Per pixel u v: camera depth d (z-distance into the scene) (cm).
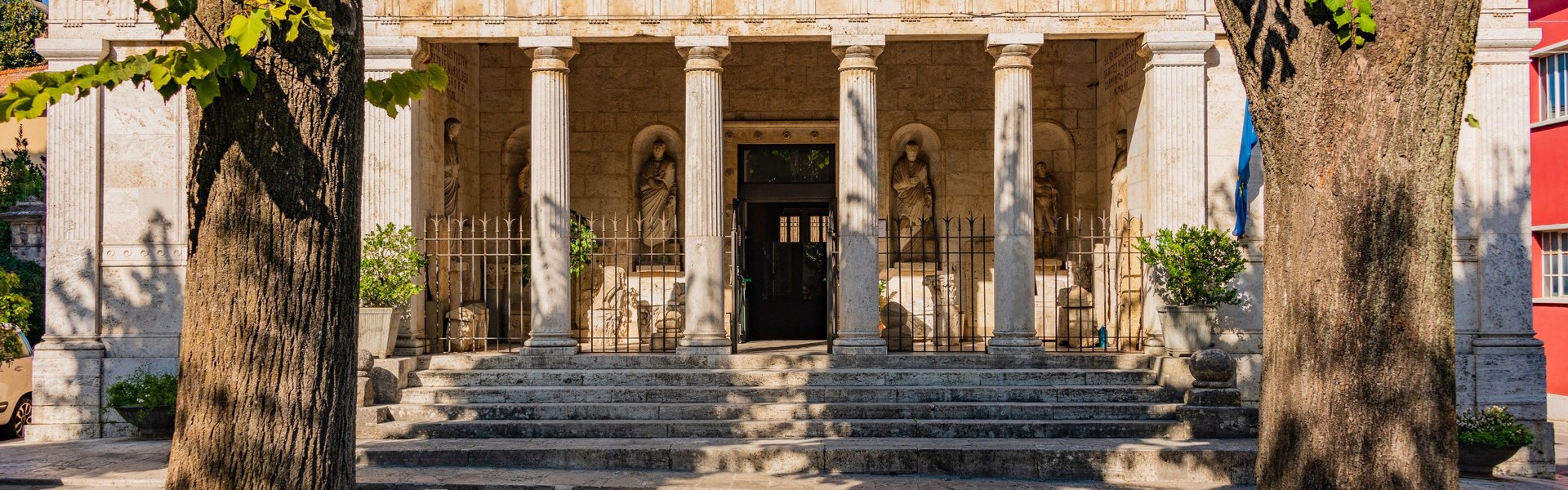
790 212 2195
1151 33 1664
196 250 565
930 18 1673
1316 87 597
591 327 1786
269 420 552
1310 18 597
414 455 1380
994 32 1670
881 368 1655
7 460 1437
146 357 1692
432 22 1681
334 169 579
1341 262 589
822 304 2180
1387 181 584
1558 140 2209
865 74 1675
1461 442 1452
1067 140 2080
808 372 1622
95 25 1681
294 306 560
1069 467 1353
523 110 2106
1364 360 585
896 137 2120
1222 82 1691
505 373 1628
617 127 2125
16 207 2750
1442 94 584
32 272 2634
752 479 1308
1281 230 621
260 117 558
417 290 1622
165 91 558
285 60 561
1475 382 1628
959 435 1486
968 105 2111
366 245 1603
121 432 1689
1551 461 1578
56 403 1678
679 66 2130
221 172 558
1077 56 2086
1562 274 2230
